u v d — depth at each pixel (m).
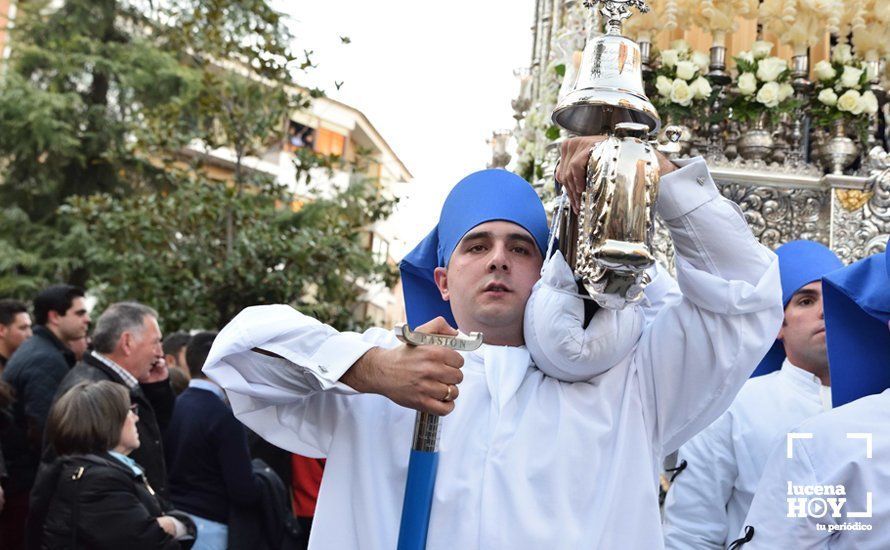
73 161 18.41
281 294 10.71
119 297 11.07
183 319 10.54
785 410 3.31
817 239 4.38
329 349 1.94
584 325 2.01
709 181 1.96
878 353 2.81
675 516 3.31
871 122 4.51
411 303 2.50
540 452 1.97
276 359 1.99
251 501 4.90
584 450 1.97
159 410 5.16
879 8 4.34
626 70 1.79
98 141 18.23
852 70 4.32
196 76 17.52
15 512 5.29
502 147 5.86
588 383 2.06
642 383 2.08
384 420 2.08
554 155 4.49
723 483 3.28
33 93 17.81
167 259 10.78
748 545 2.55
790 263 3.47
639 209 1.60
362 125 29.78
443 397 1.85
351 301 11.52
